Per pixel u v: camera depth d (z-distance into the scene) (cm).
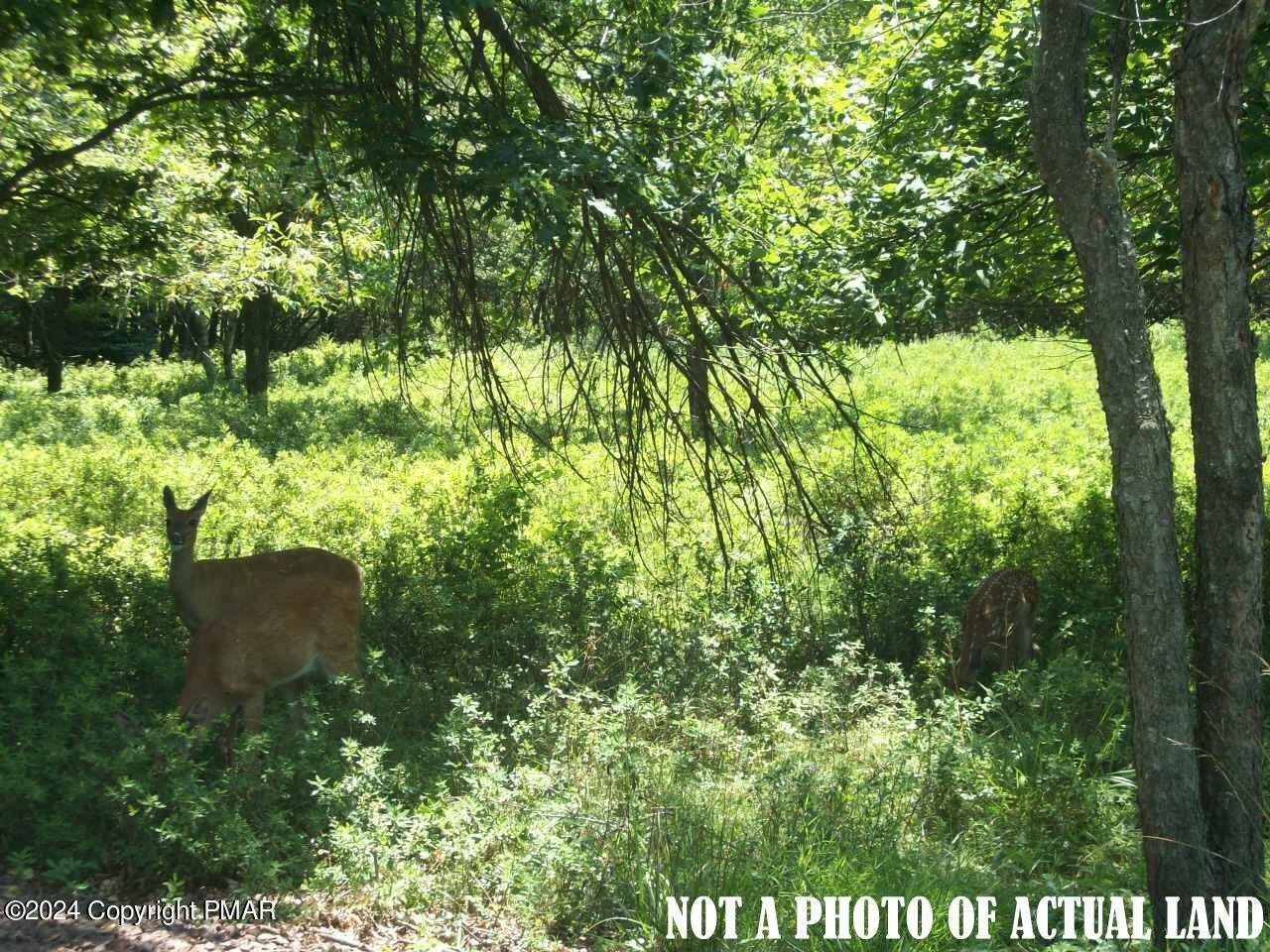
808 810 680
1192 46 546
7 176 1052
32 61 938
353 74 896
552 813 650
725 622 993
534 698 860
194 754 753
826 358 914
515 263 982
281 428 2320
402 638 994
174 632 986
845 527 1150
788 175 1038
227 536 1281
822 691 905
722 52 888
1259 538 562
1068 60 554
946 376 2775
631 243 877
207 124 1036
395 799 709
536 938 582
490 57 968
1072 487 1448
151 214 1209
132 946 528
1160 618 547
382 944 570
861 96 1014
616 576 1082
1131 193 1105
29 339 3406
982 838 700
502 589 1062
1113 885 647
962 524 1287
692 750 815
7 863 607
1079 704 854
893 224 1002
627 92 821
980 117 1052
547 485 1541
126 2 869
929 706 945
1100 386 556
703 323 964
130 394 3306
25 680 739
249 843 607
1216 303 553
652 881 591
